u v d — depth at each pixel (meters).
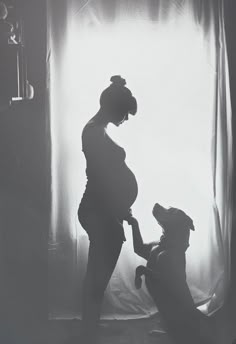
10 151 3.48
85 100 3.72
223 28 3.71
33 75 3.54
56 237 3.63
